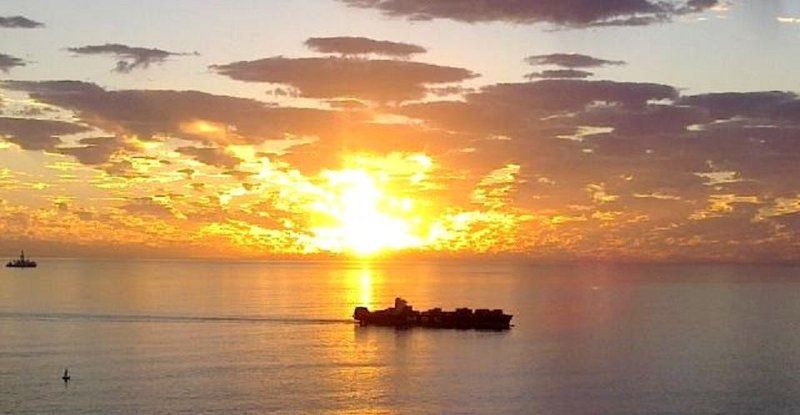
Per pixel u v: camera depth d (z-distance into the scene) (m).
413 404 136.62
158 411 129.88
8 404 133.12
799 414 132.12
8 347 191.50
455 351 196.38
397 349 198.50
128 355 181.12
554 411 132.38
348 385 151.88
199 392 143.50
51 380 151.75
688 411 133.38
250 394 142.75
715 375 164.62
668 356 190.62
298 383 153.00
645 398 142.25
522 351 197.38
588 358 187.00
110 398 137.88
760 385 154.25
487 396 143.00
